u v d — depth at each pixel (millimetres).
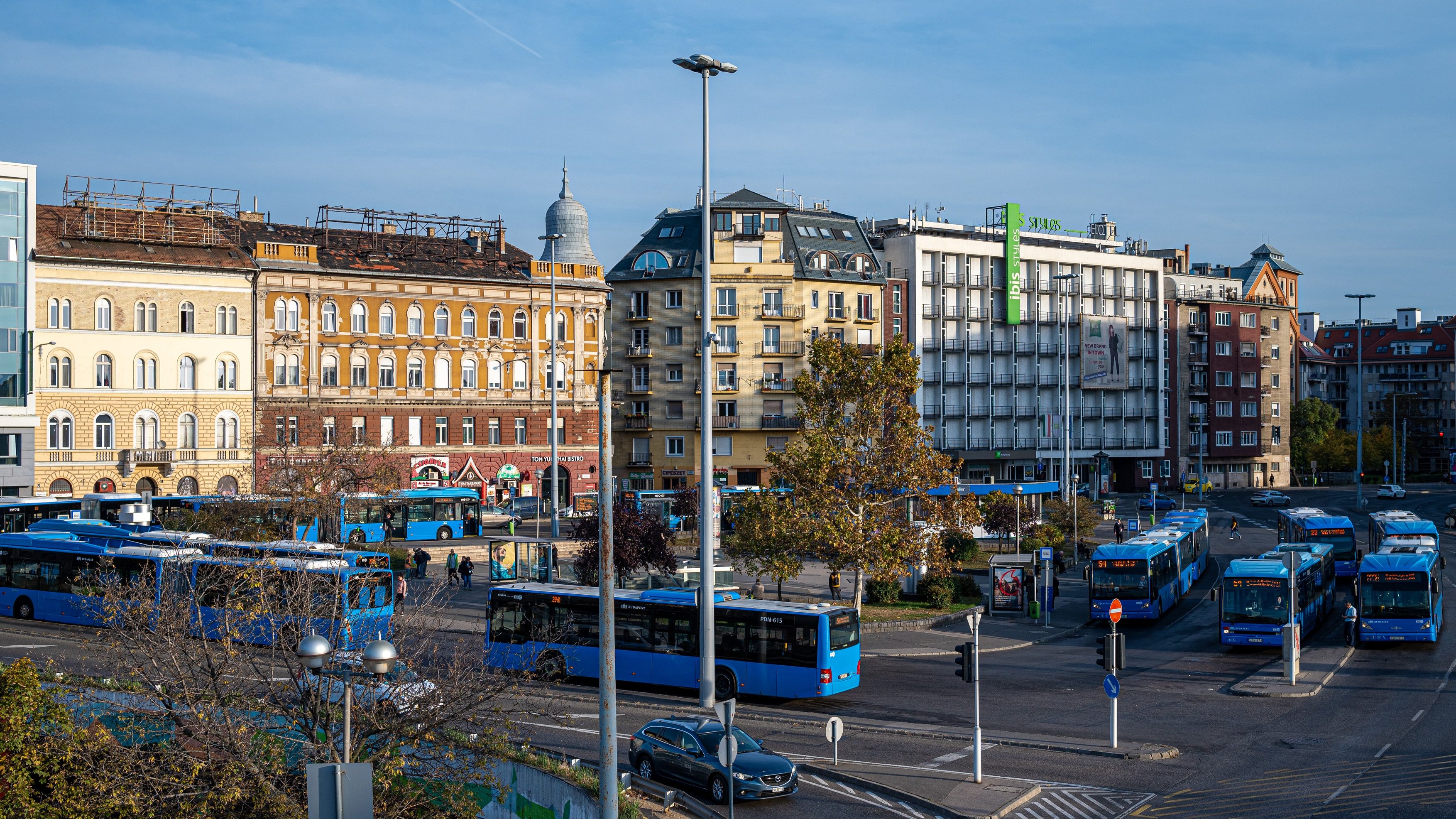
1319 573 51250
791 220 107375
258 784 20125
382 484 63688
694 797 25016
